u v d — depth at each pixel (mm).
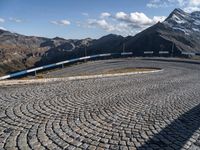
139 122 7473
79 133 6348
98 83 14945
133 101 10328
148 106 9578
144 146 5727
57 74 32594
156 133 6598
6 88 11867
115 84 14852
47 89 12125
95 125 7008
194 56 63531
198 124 7539
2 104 8898
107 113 8289
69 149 5410
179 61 45969
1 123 6887
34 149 5340
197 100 11227
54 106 8898
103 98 10641
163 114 8500
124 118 7809
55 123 7051
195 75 23297
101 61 48938
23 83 13352
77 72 33969
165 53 67000
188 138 6348
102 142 5852
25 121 7129
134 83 15617
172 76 21281
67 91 11852
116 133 6461
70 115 7879
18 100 9586
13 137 5941
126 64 42688
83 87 13234
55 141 5797
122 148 5566
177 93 12750
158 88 14031
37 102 9383
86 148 5492
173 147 5754
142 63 43844
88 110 8562
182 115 8492
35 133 6242
